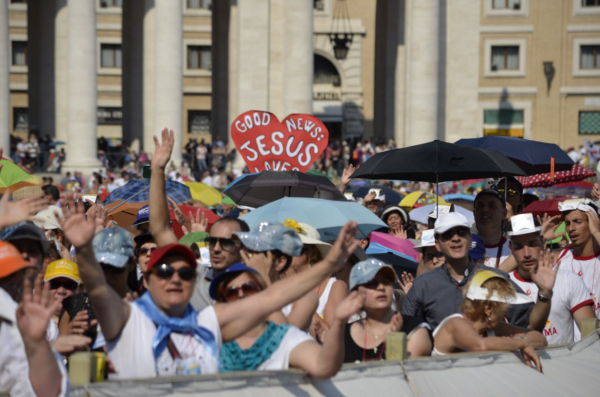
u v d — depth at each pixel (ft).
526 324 46.47
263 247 37.70
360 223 56.24
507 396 34.71
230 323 30.96
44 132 258.78
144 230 56.59
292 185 66.39
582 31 322.34
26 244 35.83
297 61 219.00
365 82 375.66
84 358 27.40
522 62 324.39
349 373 31.81
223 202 109.29
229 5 264.72
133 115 261.44
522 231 46.98
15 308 30.04
